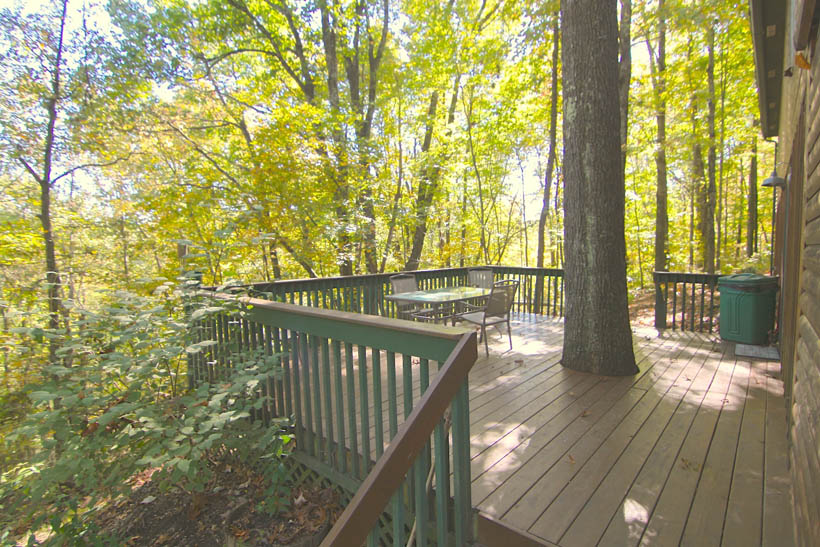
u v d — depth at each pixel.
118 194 10.16
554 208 15.31
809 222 1.89
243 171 7.97
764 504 1.87
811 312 1.69
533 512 1.84
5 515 2.52
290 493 2.71
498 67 11.24
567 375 3.78
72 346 2.52
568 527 1.73
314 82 11.64
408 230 13.33
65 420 2.35
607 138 3.63
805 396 1.62
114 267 9.71
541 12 8.48
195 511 2.75
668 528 1.72
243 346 3.37
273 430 2.60
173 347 2.54
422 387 1.87
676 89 11.12
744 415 2.86
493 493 1.98
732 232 19.50
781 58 4.16
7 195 8.47
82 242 9.80
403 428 1.35
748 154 12.88
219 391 2.61
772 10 3.32
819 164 1.53
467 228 15.04
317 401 2.68
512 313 7.36
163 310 2.75
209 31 10.66
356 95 11.94
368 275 5.93
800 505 1.50
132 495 3.03
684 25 7.80
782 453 2.33
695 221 16.31
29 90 8.14
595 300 3.76
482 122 13.02
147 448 2.49
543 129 13.88
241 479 3.08
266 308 3.00
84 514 2.51
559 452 2.38
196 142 10.67
